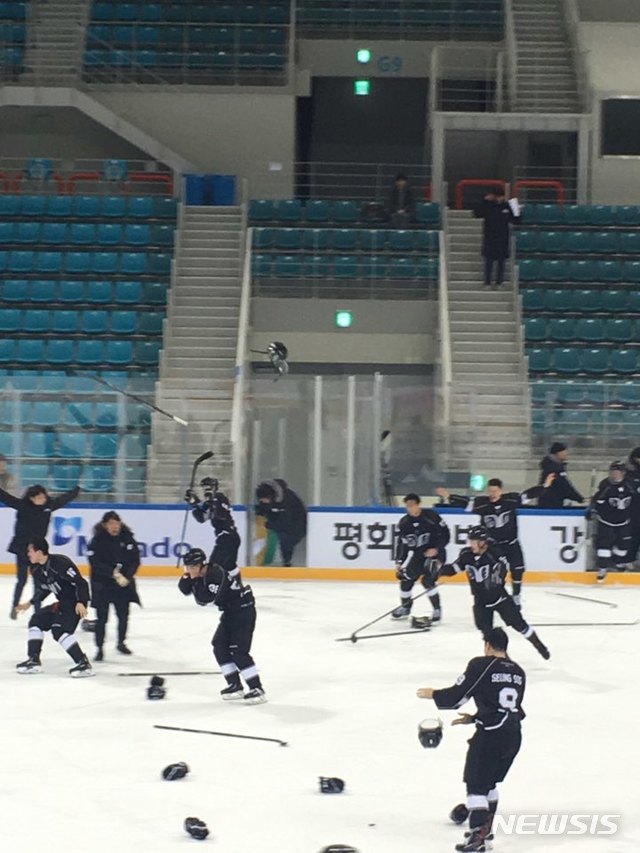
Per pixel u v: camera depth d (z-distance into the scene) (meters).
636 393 20.45
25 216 28.06
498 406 20.30
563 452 19.77
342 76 32.22
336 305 25.95
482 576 13.38
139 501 20.27
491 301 25.94
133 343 25.08
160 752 10.58
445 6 32.47
